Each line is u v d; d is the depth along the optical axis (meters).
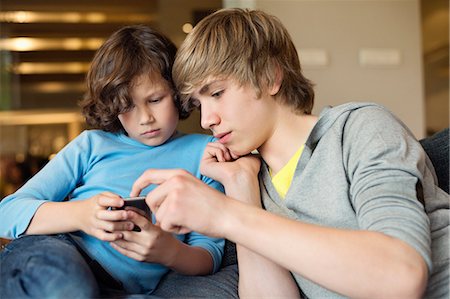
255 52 0.87
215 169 0.95
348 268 0.58
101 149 1.03
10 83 5.43
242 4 3.44
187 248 0.92
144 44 1.01
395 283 0.57
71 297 0.62
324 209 0.79
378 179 0.67
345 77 3.55
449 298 0.71
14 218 0.88
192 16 5.23
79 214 0.83
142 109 0.99
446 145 1.06
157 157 1.04
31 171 5.04
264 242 0.61
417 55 3.64
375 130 0.76
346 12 3.55
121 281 0.91
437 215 0.77
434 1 4.53
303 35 3.49
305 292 0.86
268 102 0.90
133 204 0.80
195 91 0.88
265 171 0.97
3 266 0.70
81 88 5.82
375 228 0.62
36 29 5.45
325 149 0.82
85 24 5.48
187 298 0.86
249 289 0.86
